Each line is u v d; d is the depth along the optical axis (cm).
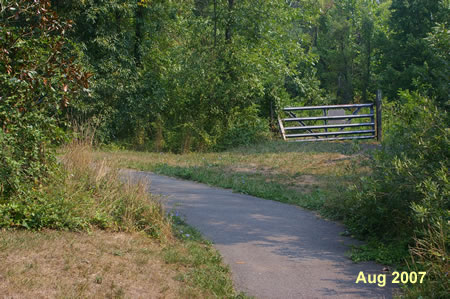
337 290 568
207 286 552
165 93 2305
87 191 804
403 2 3919
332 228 873
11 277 466
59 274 498
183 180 1345
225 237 785
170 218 799
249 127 2209
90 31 2123
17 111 706
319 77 5184
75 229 667
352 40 5166
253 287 575
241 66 2238
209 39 2317
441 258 566
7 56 721
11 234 600
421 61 3825
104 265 547
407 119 850
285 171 1466
